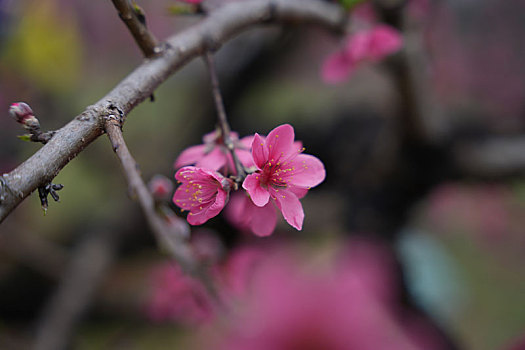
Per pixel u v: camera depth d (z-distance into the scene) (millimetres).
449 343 694
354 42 635
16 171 478
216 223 909
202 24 555
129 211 1047
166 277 705
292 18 601
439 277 958
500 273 1148
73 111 1173
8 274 1085
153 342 994
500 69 1267
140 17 522
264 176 522
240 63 1027
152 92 524
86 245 1044
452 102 1101
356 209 936
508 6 1259
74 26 1035
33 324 1067
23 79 1014
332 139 1019
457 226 1275
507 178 885
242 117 1139
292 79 1261
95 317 1063
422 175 894
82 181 1229
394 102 779
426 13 857
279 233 876
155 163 1142
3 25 901
